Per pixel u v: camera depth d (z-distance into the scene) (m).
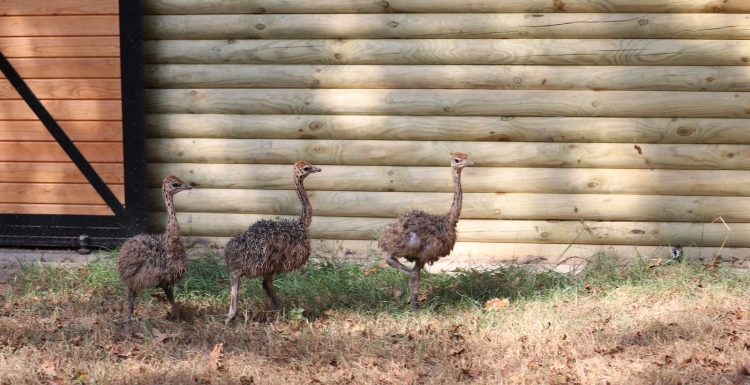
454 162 7.04
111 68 8.86
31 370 5.60
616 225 8.87
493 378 5.75
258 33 8.88
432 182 8.91
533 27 8.68
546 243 8.96
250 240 6.52
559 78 8.73
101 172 9.03
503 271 8.04
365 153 8.94
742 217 8.79
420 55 8.77
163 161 9.16
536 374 5.69
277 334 6.48
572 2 8.63
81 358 5.93
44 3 8.82
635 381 5.57
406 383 5.61
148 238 6.55
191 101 9.00
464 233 8.96
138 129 8.90
